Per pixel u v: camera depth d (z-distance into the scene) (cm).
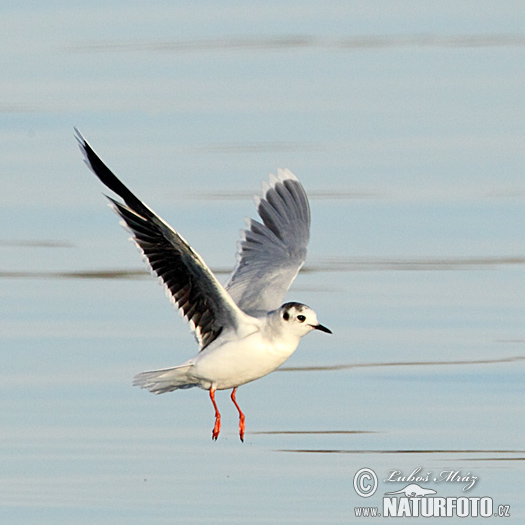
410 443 1242
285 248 1178
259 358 1020
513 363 1460
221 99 2850
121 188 964
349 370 1460
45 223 2050
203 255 1850
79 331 1581
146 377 1028
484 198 2133
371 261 1867
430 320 1619
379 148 2439
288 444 1254
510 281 1772
